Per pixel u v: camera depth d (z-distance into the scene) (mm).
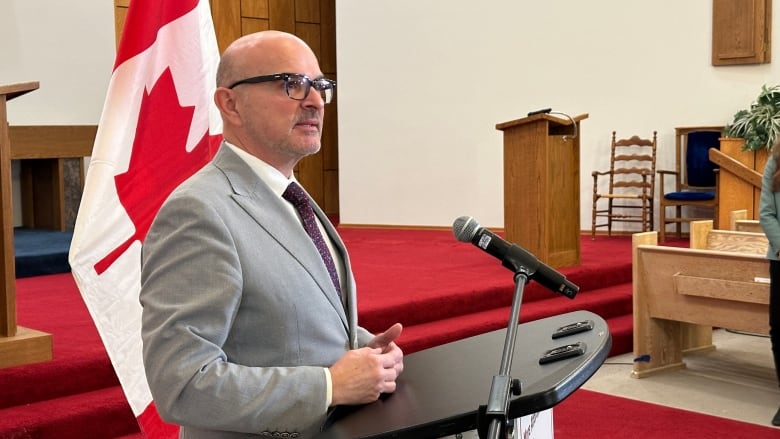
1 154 3584
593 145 8664
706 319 4754
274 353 1595
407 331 5062
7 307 3643
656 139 8336
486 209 9109
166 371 1473
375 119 9609
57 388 3709
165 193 2830
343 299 1807
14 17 8070
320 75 1707
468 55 9094
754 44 7902
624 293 6195
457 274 6312
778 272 4113
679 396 4605
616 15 8461
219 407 1462
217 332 1507
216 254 1529
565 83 8719
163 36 2836
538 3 8750
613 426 4078
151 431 2762
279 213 1670
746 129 7535
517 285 1700
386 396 1561
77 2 8422
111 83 2795
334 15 11039
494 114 9023
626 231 8578
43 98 8266
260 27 10367
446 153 9273
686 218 8031
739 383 4848
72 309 5070
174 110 2850
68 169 8000
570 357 1620
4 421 3373
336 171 11195
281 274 1601
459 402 1449
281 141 1668
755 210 7195
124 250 2775
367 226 9727
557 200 6262
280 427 1496
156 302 1519
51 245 6926
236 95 1677
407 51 9391
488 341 1905
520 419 1733
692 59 8203
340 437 1364
